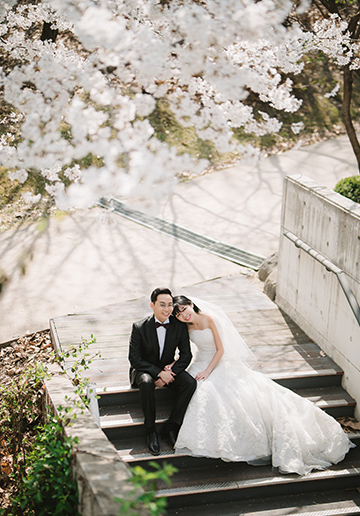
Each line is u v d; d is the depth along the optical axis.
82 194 2.93
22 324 6.17
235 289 6.82
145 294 6.70
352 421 5.11
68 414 3.96
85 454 3.28
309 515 4.32
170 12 3.42
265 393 4.76
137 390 4.88
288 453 4.54
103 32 2.96
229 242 7.93
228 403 4.55
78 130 3.16
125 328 5.95
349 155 10.73
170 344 4.72
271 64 3.81
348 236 5.04
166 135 10.43
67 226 8.18
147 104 3.23
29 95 3.29
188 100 3.25
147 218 8.57
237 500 4.44
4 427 4.73
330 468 4.67
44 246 7.65
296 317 6.16
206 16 3.06
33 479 3.55
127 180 2.92
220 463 4.62
